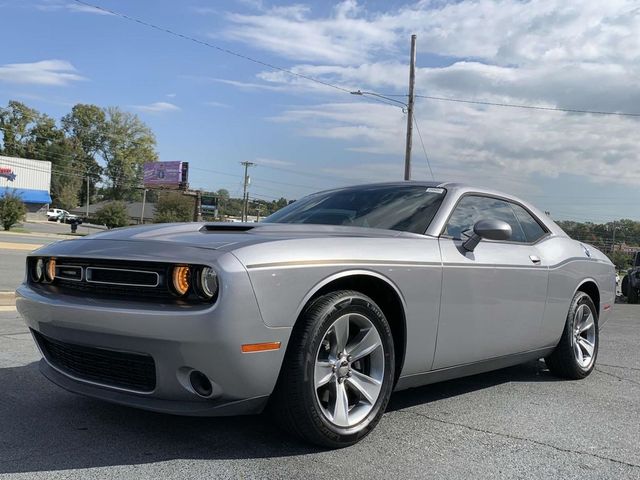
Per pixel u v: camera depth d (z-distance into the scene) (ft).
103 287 9.75
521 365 18.13
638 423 12.50
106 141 351.25
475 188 14.17
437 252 11.78
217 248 9.20
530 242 15.01
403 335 11.14
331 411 10.06
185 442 10.24
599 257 17.80
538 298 14.37
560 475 9.56
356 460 9.76
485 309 12.71
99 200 378.94
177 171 265.95
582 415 12.91
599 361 19.25
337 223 13.05
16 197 153.17
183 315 8.67
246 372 8.89
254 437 10.54
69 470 8.99
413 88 85.15
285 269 9.28
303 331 9.46
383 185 14.70
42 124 339.16
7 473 8.83
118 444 10.08
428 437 11.07
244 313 8.76
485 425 11.93
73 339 9.75
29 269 11.32
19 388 13.26
